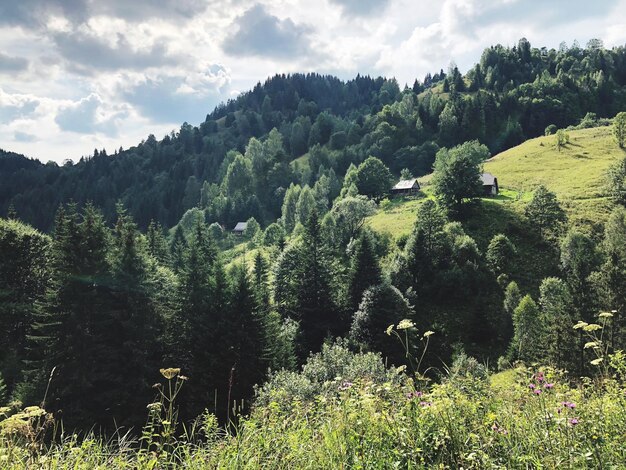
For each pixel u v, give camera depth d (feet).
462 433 13.60
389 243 238.68
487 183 285.64
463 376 18.65
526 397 16.15
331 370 77.82
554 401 15.46
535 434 13.19
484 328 159.63
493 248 197.47
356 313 154.81
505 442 13.04
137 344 123.24
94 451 13.78
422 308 179.93
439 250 201.36
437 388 16.38
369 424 14.56
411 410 14.69
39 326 117.50
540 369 18.11
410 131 618.85
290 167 620.08
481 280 185.57
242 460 13.25
